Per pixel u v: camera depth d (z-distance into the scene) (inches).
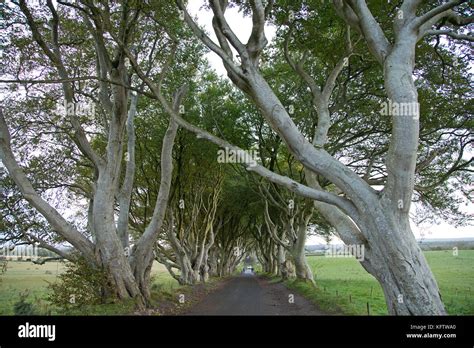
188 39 692.7
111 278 542.0
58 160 739.4
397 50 379.2
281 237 1533.0
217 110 995.9
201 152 1026.1
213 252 1977.1
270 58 748.0
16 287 824.9
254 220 1973.4
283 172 1177.4
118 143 572.1
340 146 805.9
